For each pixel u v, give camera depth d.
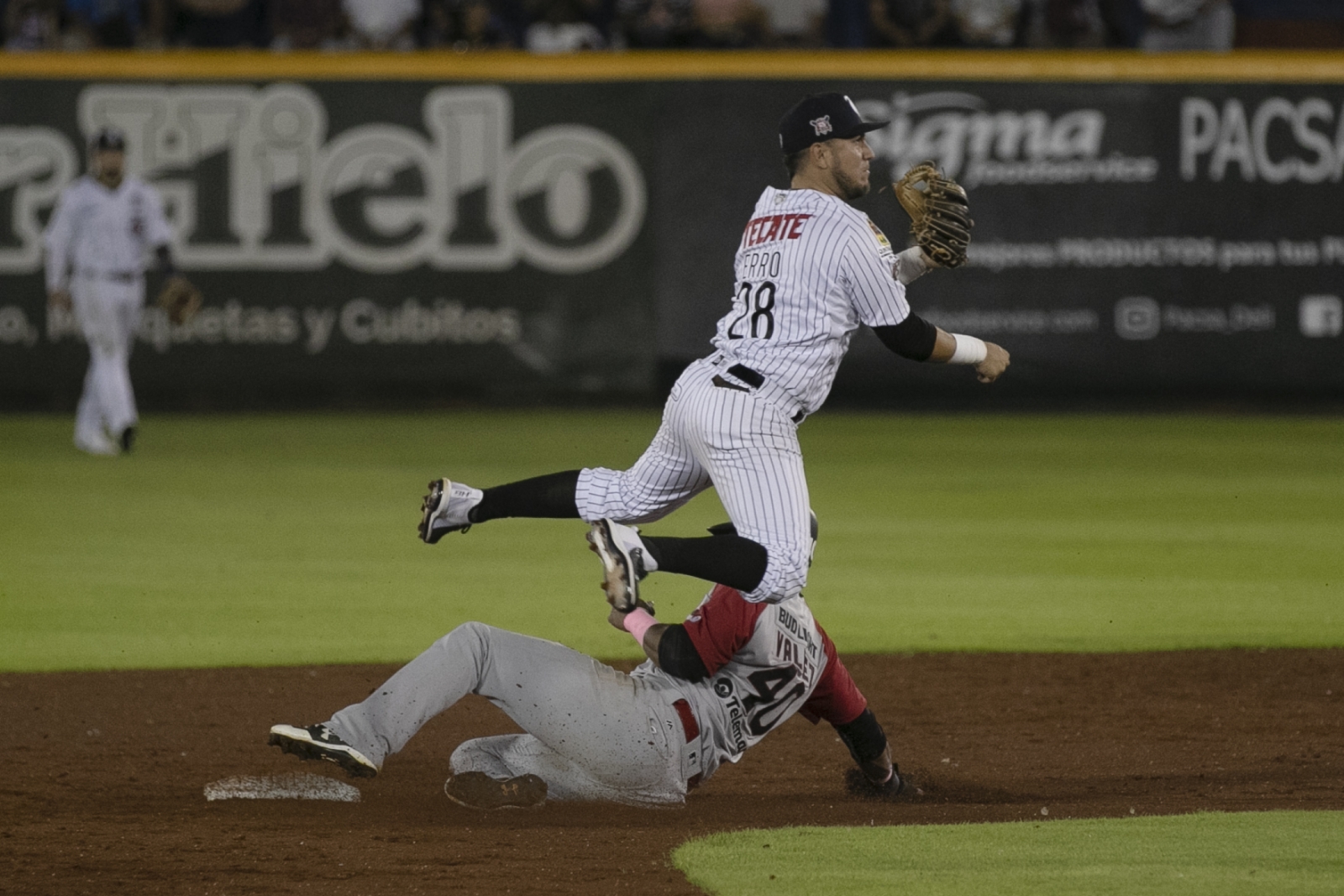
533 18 71.56
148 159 64.69
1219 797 19.92
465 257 66.00
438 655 18.19
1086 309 66.06
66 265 57.44
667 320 66.50
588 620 31.70
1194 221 65.94
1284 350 66.38
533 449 55.22
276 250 65.38
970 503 45.88
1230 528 42.09
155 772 21.41
